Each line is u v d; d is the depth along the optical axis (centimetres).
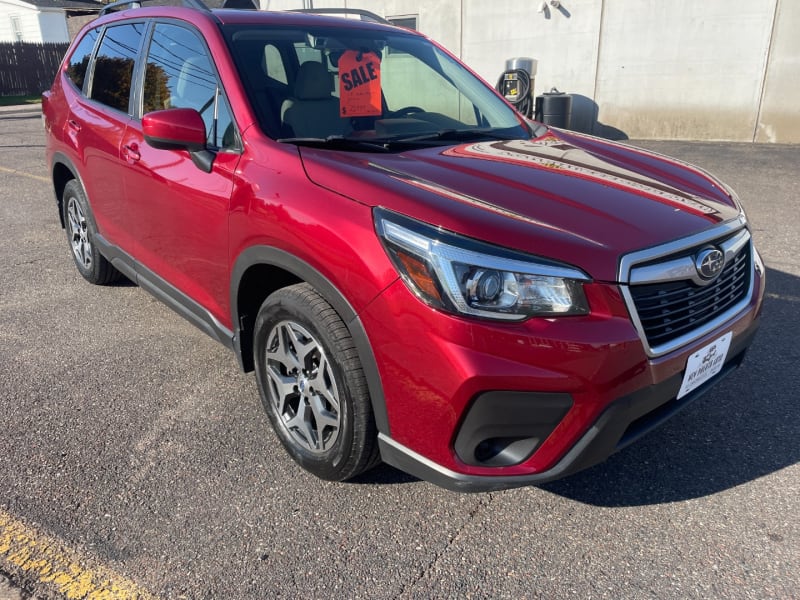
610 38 1167
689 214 230
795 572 210
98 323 402
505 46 1263
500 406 190
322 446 244
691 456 270
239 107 269
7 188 779
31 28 2702
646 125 1187
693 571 211
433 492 250
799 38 1030
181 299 321
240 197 252
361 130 288
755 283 262
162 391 323
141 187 326
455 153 268
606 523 234
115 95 371
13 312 417
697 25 1095
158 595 201
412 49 349
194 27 306
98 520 233
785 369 338
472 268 188
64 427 291
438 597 202
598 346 190
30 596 200
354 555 219
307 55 304
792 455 270
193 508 240
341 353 218
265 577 209
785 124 1080
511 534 229
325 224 216
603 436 197
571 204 221
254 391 324
